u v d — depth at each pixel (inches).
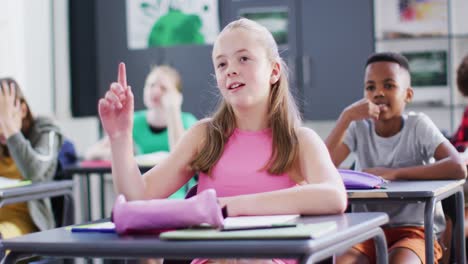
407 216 102.4
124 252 48.4
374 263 95.5
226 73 67.6
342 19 230.2
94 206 222.1
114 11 241.3
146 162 152.3
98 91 241.3
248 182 69.1
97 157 190.4
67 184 122.1
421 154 107.7
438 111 233.5
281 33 233.5
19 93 136.9
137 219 52.7
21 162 133.5
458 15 231.9
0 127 138.3
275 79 69.9
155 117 176.9
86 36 240.4
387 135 109.7
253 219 56.0
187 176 72.6
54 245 50.3
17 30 225.1
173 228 53.0
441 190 86.7
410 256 94.0
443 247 100.4
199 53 239.0
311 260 44.6
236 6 236.7
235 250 45.5
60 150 148.3
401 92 108.8
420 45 234.4
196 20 239.1
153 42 240.8
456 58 232.8
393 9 233.1
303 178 69.2
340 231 49.7
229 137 71.3
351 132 112.0
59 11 237.6
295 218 57.2
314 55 232.4
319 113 232.4
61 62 238.2
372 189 86.7
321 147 68.6
